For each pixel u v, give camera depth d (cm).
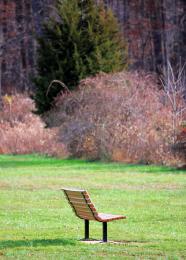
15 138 4322
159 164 3256
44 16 7194
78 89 4081
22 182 2567
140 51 7619
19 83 7381
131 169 3059
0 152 4322
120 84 3728
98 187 2359
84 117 3734
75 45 4438
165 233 1397
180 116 3469
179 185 2384
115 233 1393
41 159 3809
